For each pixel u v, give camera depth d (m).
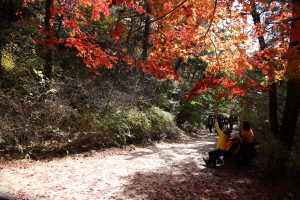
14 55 10.44
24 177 4.76
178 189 4.43
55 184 4.45
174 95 16.11
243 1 3.66
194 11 3.88
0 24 12.09
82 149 7.72
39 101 7.50
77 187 4.34
